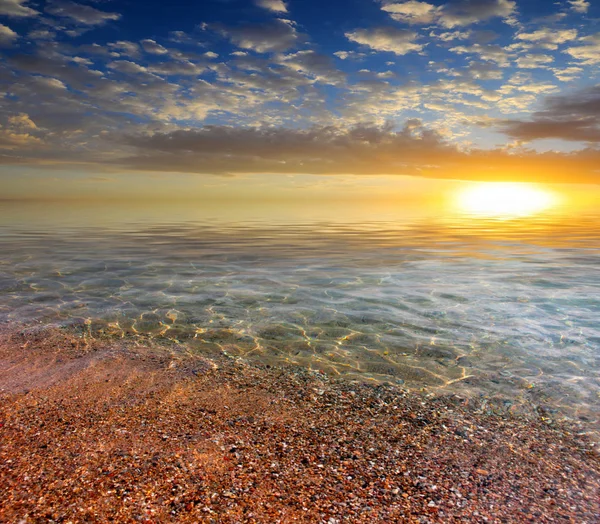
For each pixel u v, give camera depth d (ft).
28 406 15.78
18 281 38.96
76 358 21.04
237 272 44.01
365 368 20.13
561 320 26.81
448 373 19.45
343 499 10.55
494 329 25.32
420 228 106.01
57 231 95.55
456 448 13.23
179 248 64.80
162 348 22.63
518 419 15.21
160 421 14.71
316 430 14.30
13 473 11.19
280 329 25.76
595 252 58.29
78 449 12.60
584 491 11.08
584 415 15.51
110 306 30.48
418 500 10.59
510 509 10.30
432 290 35.32
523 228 103.86
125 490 10.53
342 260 52.21
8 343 23.06
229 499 10.34
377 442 13.55
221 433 13.92
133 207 312.50
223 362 20.79
